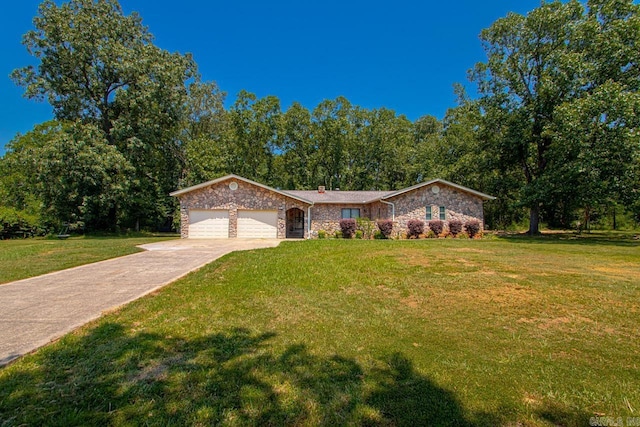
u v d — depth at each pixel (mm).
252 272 6922
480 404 2314
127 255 10016
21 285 5914
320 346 3295
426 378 2672
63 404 2299
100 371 2764
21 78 20422
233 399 2375
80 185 20000
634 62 16203
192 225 18031
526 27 19125
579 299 4746
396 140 33844
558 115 16109
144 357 3027
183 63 24219
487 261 7992
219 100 32625
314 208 20125
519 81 19984
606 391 2457
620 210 25141
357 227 18625
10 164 22609
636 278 6059
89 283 6059
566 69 17250
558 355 3084
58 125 26156
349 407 2289
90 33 20516
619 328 3727
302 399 2379
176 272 7117
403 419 2160
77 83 21578
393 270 6938
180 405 2297
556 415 2189
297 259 8664
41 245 12961
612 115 14836
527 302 4648
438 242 13969
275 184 32125
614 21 16609
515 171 23281
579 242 14500
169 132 25250
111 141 22328
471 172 24922
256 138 31203
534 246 12109
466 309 4418
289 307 4574
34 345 3260
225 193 18266
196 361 2959
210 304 4707
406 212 19047
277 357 3043
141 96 20641
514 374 2730
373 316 4199
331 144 31938
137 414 2193
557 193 17438
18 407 2254
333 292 5367
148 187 24625
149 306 4578
